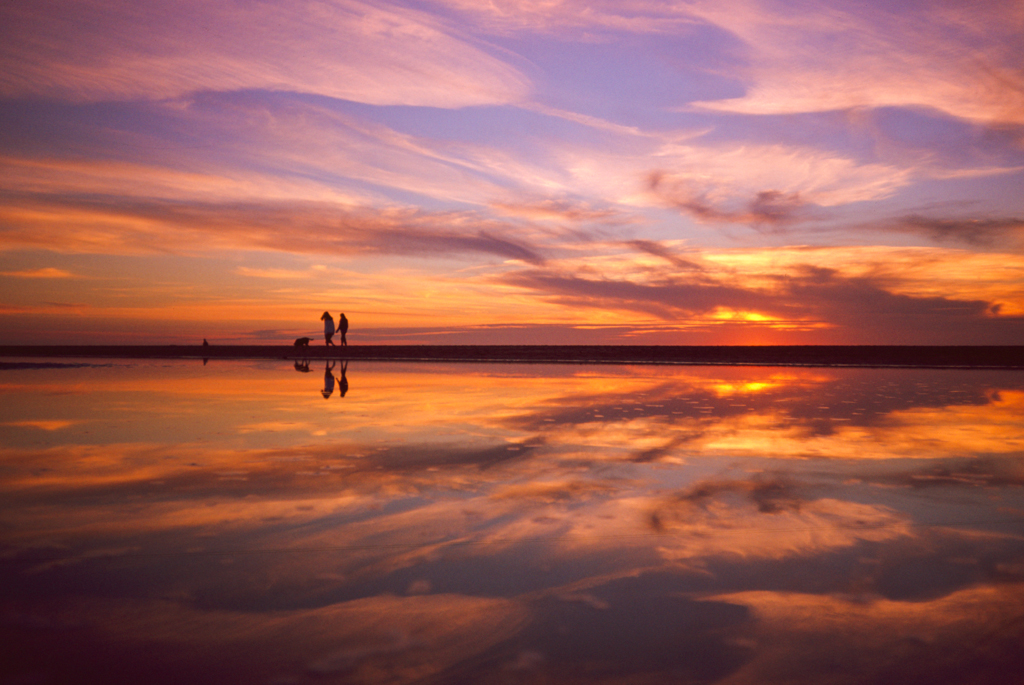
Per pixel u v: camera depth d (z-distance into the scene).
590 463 3.51
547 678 1.33
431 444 4.10
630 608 1.66
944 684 1.31
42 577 1.84
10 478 3.11
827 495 2.81
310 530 2.30
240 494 2.81
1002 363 15.76
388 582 1.83
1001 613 1.63
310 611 1.63
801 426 4.91
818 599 1.72
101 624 1.55
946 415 5.64
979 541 2.19
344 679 1.32
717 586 1.81
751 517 2.47
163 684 1.29
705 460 3.60
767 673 1.35
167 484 3.00
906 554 2.06
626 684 1.31
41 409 5.93
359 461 3.55
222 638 1.49
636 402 6.70
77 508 2.58
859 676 1.33
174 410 5.89
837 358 17.69
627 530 2.31
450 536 2.24
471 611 1.64
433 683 1.30
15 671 1.33
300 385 8.78
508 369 13.31
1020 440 4.27
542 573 1.90
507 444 4.11
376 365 14.82
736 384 9.39
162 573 1.88
